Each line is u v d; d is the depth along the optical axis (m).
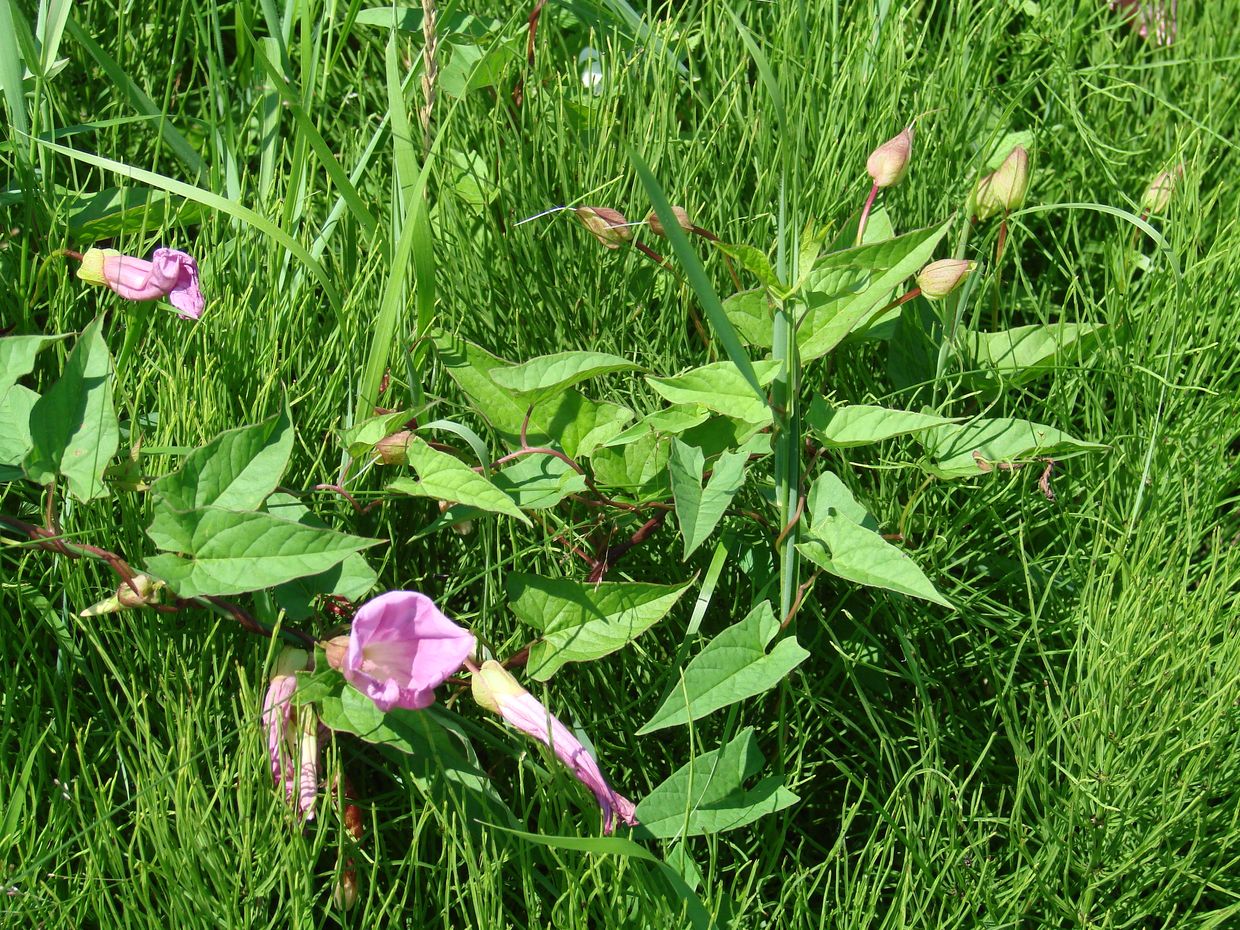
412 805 0.53
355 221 0.69
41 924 0.51
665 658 0.63
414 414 0.57
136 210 0.69
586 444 0.60
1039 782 0.58
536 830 0.59
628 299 0.71
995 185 0.67
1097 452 0.68
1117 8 0.95
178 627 0.56
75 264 0.68
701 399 0.58
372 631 0.50
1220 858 0.58
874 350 0.72
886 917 0.55
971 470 0.62
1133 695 0.57
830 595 0.65
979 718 0.65
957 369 0.70
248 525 0.51
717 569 0.59
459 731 0.55
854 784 0.62
